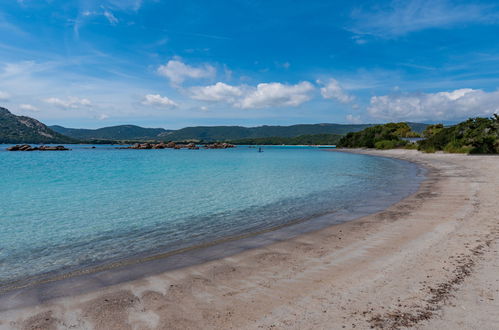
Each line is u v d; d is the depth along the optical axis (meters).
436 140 55.72
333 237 8.22
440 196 13.43
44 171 32.44
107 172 31.52
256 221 10.90
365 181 22.05
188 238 8.89
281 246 7.64
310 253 6.95
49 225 10.70
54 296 5.13
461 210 10.20
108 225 10.66
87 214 12.45
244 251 7.36
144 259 7.06
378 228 8.84
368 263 6.05
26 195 17.34
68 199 16.03
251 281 5.50
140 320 4.25
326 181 22.84
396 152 67.94
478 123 47.03
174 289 5.26
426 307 4.12
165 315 4.36
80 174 29.44
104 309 4.61
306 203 14.24
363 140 103.62
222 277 5.74
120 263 6.84
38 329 4.10
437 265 5.60
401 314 4.00
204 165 41.62
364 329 3.70
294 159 56.16
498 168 22.50
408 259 6.07
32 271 6.47
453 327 3.60
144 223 10.91
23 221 11.31
